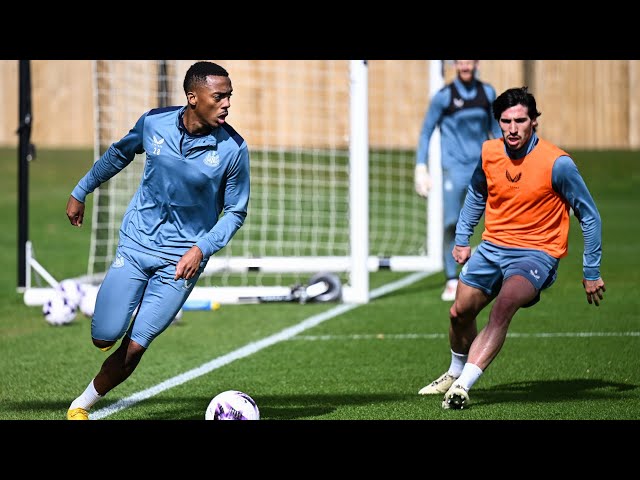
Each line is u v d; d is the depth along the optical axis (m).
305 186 66.25
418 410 22.34
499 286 22.67
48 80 81.88
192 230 20.25
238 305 38.59
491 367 27.23
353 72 38.03
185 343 31.25
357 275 38.78
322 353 29.41
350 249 39.03
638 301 37.62
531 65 80.38
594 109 83.81
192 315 36.47
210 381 26.00
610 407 22.53
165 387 25.38
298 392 24.56
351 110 38.38
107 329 20.28
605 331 32.12
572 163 21.30
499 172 21.86
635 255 49.62
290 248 52.50
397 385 25.27
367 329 33.19
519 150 21.58
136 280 20.17
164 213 20.06
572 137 83.88
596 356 28.47
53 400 23.88
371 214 64.62
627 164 80.94
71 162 77.75
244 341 31.41
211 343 31.19
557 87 82.88
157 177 19.78
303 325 34.09
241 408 20.03
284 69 70.94
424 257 47.00
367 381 25.75
